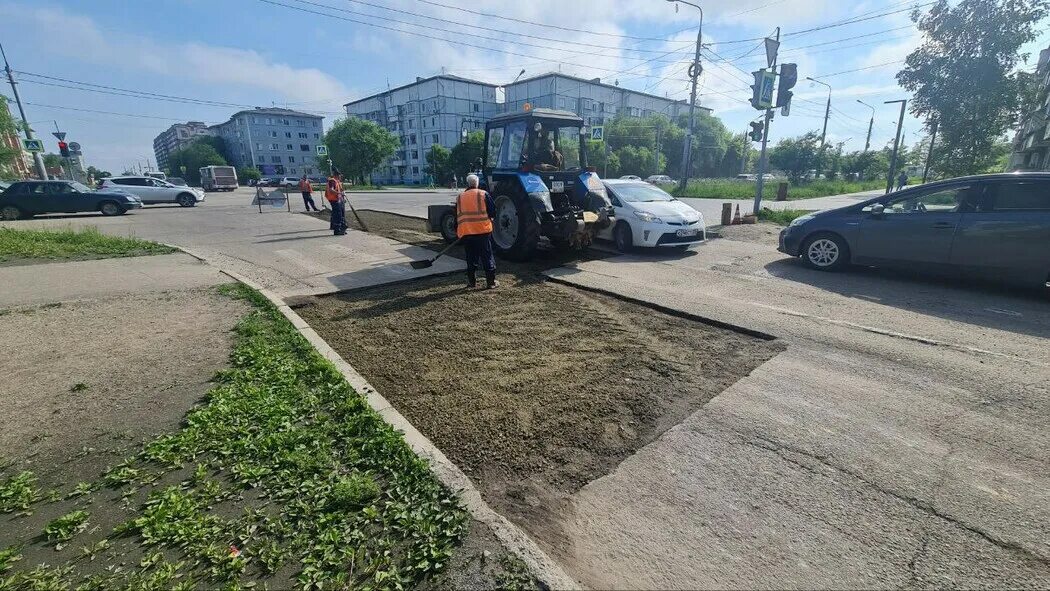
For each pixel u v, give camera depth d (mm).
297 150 102625
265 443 2822
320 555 2057
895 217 6977
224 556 2039
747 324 5137
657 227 8992
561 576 1963
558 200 8719
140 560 2029
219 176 45438
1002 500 2480
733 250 9805
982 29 13016
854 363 4148
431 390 3729
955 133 14211
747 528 2318
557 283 7168
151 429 3051
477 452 2934
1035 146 33438
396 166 87500
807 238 7938
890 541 2225
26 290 6414
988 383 3746
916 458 2832
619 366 4164
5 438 2941
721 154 69625
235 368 3955
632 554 2174
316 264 8305
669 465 2797
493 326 5234
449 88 75125
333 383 3631
